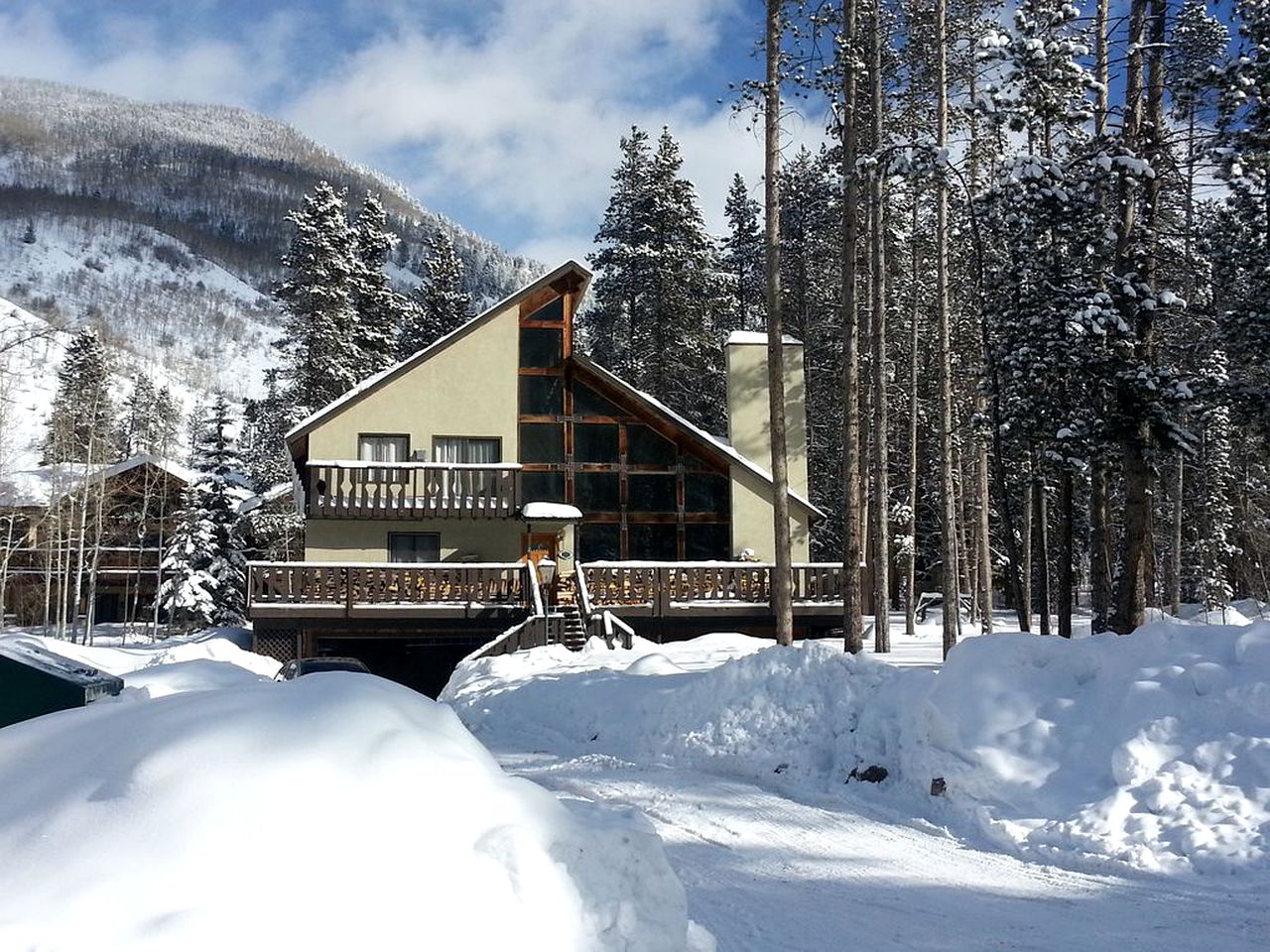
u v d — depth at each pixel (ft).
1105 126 57.06
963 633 92.73
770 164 58.34
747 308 168.45
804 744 35.88
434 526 94.17
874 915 21.22
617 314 143.02
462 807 13.83
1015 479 79.97
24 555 160.76
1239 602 127.24
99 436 147.02
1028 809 27.55
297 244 132.98
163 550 152.76
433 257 172.45
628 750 41.70
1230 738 26.17
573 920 13.09
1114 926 20.35
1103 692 29.86
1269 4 52.01
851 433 60.75
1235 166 52.29
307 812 12.92
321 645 91.04
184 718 15.02
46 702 29.30
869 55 64.13
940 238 64.08
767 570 89.40
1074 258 55.31
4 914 11.19
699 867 25.18
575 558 93.97
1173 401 52.70
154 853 12.08
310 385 130.41
